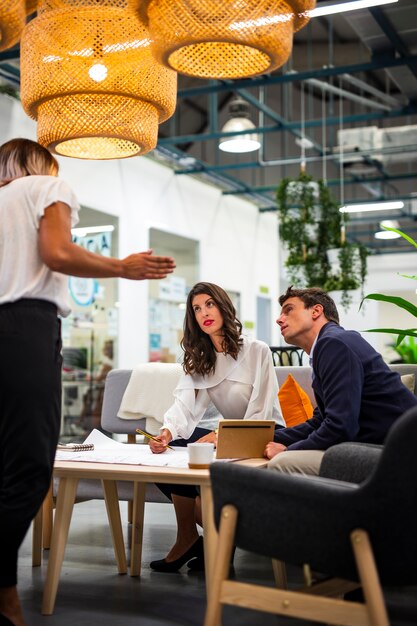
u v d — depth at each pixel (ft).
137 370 13.71
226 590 5.92
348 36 36.17
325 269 28.53
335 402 8.46
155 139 10.64
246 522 5.93
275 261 47.29
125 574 9.71
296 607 5.71
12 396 6.75
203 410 10.73
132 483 11.30
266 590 5.81
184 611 7.95
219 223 40.55
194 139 34.53
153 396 13.42
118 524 9.76
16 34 7.64
